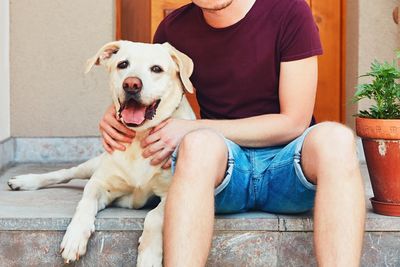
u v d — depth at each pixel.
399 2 3.87
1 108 3.66
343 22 4.12
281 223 2.34
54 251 2.35
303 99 2.33
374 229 2.37
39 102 3.89
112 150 2.43
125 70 2.33
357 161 2.01
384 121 2.32
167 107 2.37
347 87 4.07
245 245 2.36
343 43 4.13
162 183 2.43
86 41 3.87
